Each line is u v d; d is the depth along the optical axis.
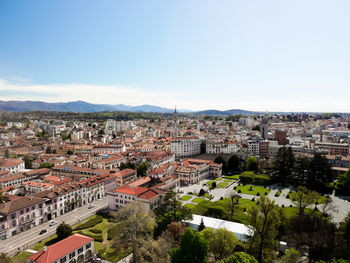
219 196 163.25
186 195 166.38
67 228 109.12
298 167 187.38
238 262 59.53
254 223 88.94
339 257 78.12
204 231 91.75
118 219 108.69
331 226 96.50
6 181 180.00
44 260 78.62
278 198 156.50
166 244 83.94
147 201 128.62
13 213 115.56
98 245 104.12
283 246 89.00
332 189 168.50
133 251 90.62
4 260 77.50
